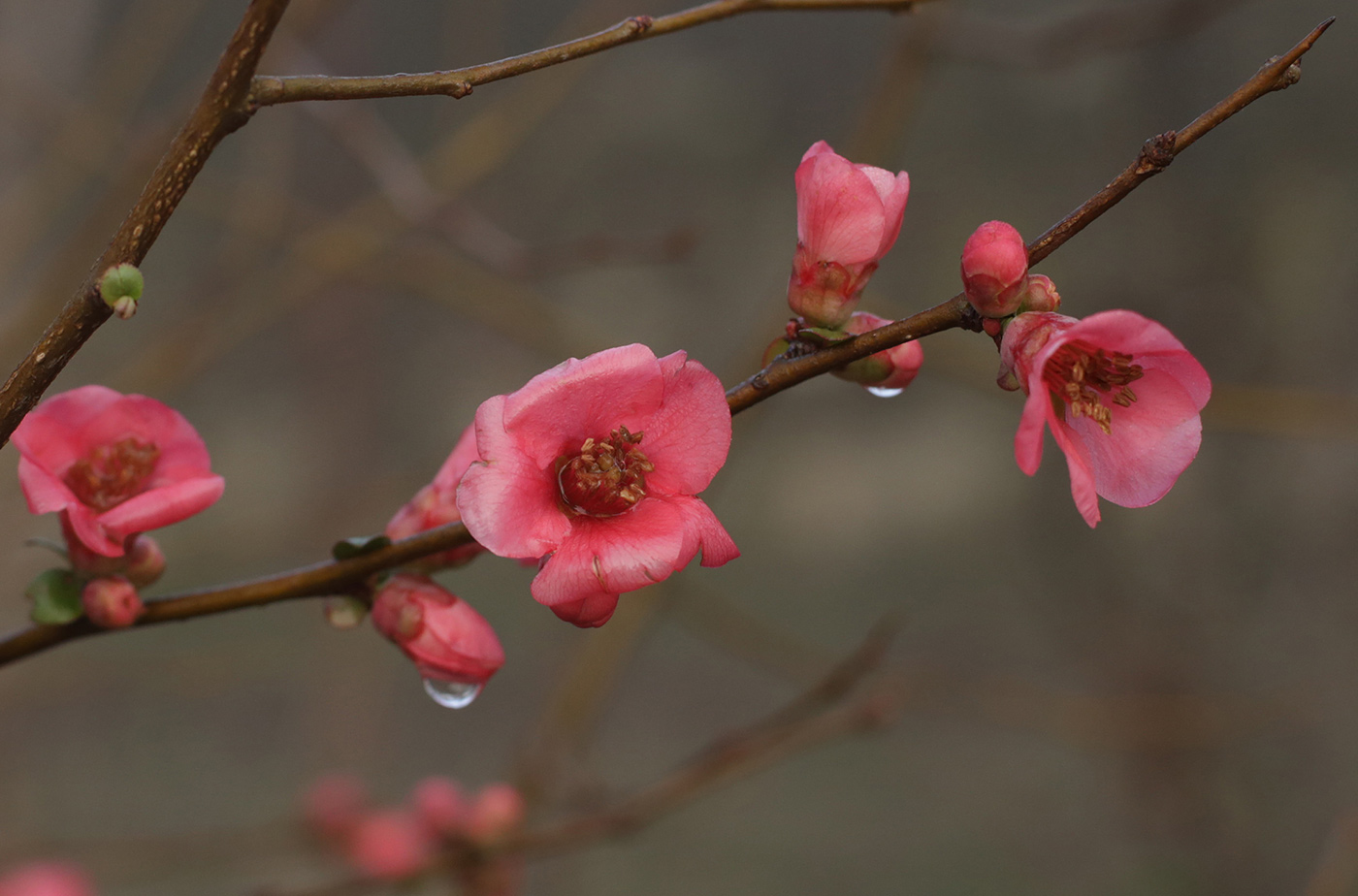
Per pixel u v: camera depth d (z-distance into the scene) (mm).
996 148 14586
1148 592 8078
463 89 1270
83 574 1569
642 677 13523
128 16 5039
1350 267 11336
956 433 18672
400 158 3926
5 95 4645
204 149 1202
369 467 11445
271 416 15625
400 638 1615
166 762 10555
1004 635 10648
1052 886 8219
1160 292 9281
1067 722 4332
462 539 1544
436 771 10727
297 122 7602
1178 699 4488
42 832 7195
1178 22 3637
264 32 1174
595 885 8219
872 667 2787
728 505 17812
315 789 3596
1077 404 1420
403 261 4688
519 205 14141
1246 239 9805
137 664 4957
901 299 15297
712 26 19125
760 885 8508
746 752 2859
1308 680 7785
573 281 18969
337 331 11227
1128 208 9578
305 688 11641
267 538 5832
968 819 9664
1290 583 8562
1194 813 7051
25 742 9617
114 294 1179
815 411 17609
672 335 19156
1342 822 2893
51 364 1210
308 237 4547
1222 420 4215
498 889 3037
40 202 4781
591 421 1385
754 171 18953
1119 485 1428
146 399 1629
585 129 17344
